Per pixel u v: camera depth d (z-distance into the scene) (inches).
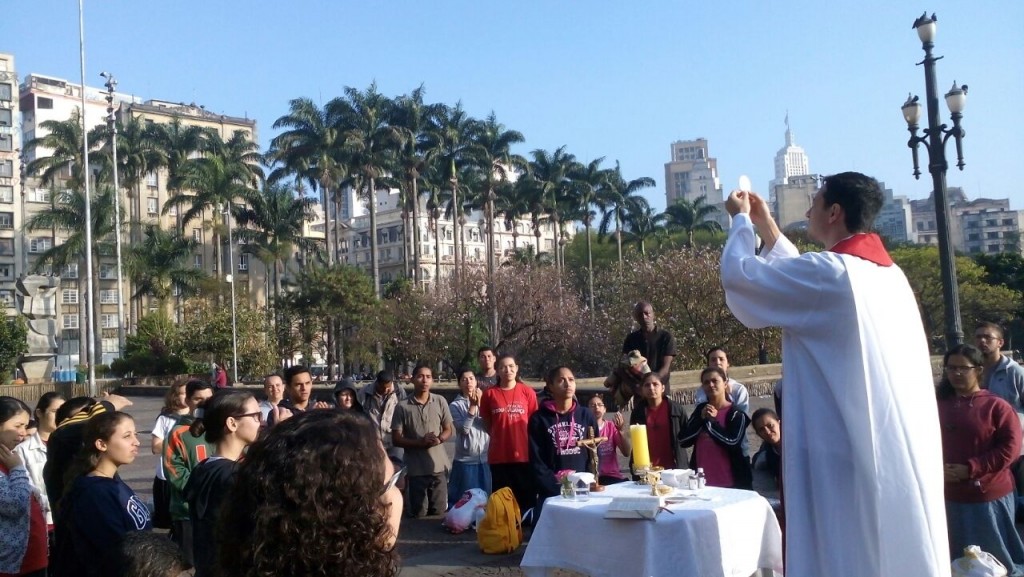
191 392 296.5
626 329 1320.1
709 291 1164.5
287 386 316.8
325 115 2116.1
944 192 487.5
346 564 61.8
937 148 488.1
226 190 2170.3
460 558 282.7
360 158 2031.3
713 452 269.7
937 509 109.9
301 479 62.4
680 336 1164.5
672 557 182.9
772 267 116.7
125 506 156.5
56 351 1567.4
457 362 1540.4
